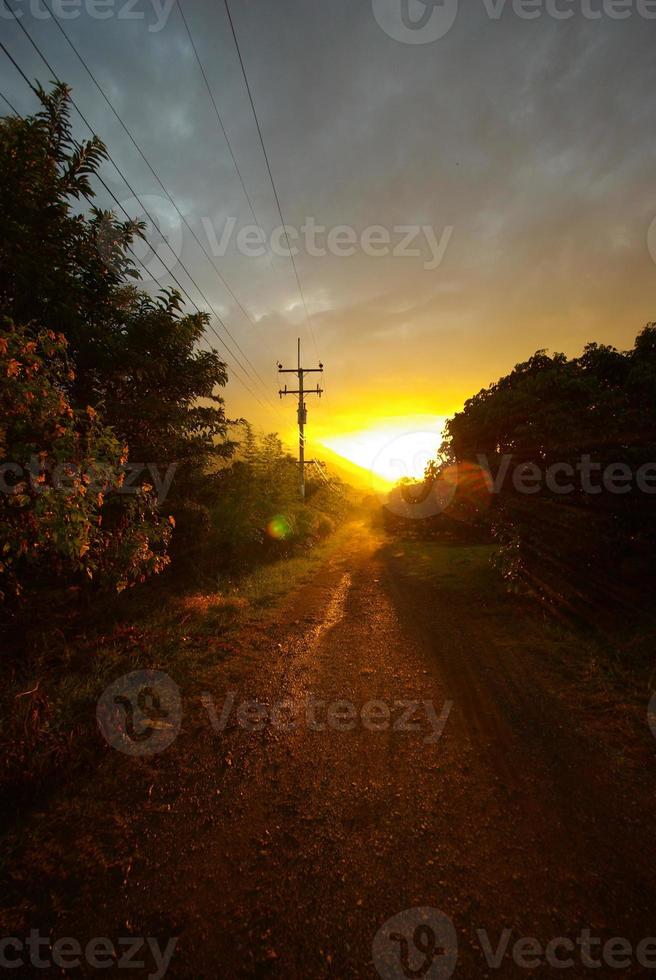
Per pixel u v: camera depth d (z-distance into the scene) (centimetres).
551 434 656
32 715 331
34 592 531
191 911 206
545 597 702
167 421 698
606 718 374
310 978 175
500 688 443
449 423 903
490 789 291
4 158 426
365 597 905
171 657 515
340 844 247
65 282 493
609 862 230
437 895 212
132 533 479
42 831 254
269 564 1272
